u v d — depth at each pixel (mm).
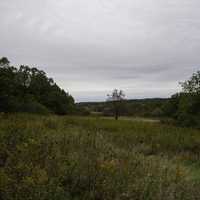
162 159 7684
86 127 13773
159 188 4863
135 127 15492
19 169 4609
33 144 5953
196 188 5328
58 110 57594
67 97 62188
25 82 51250
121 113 61250
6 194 3898
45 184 4219
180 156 9133
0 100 33031
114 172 5109
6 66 34656
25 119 10242
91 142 7371
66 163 5277
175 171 6129
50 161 5188
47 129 8836
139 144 10352
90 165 5215
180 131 14062
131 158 6617
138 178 5203
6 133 6680
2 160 5289
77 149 6520
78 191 4613
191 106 16938
